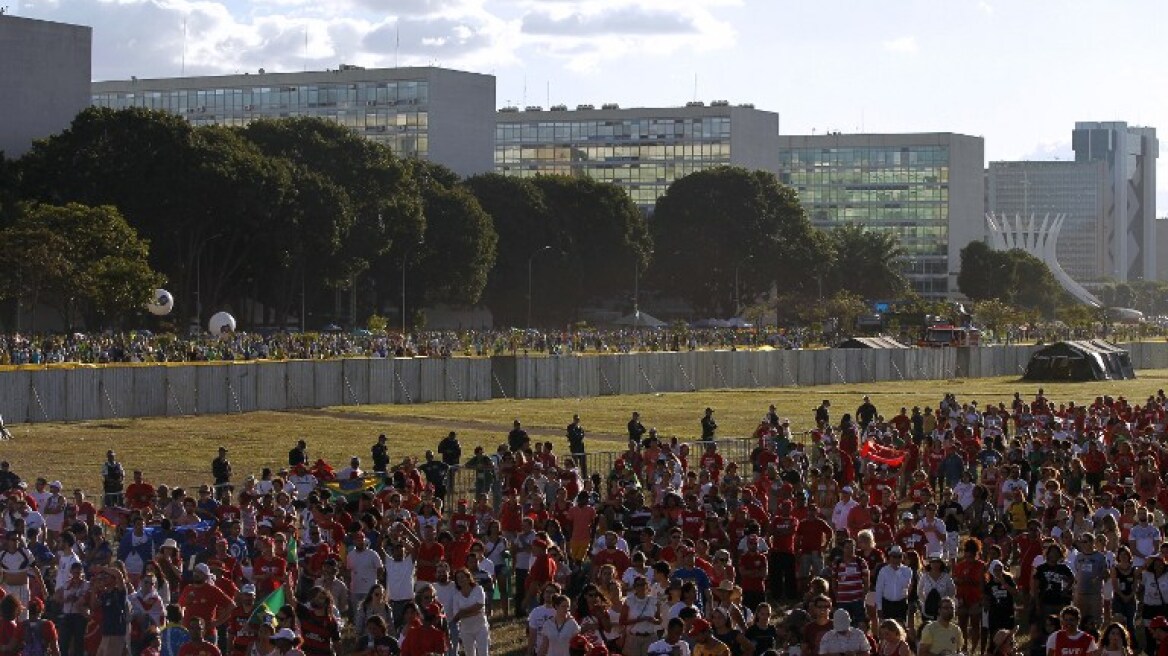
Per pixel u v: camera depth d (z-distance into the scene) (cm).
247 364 10325
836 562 3644
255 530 3859
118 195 17538
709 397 12631
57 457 7519
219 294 19050
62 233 15625
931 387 14512
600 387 12631
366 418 10000
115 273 15338
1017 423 7600
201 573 3164
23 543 3503
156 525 3803
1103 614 3478
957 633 2980
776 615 3928
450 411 10638
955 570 3603
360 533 3569
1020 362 17550
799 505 4250
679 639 2762
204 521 4038
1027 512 4553
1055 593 3416
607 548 3522
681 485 4900
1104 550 3531
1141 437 6378
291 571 3688
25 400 9138
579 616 3203
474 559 3459
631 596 3042
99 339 13738
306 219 18488
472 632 3234
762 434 6725
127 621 3141
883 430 6756
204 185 17550
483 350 16638
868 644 2816
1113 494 4481
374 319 18012
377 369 11100
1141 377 16962
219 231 18212
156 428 9081
